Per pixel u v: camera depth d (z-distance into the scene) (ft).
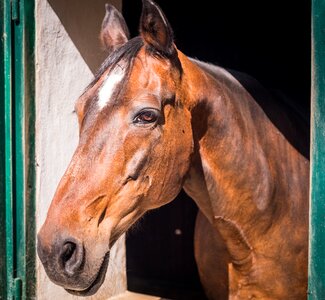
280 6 12.07
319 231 5.89
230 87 7.20
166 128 6.17
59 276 5.60
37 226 9.08
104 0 10.02
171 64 6.24
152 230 13.79
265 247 7.21
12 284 8.89
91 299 9.98
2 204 8.87
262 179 7.04
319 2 5.80
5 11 8.73
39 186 9.08
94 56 9.97
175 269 13.57
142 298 10.48
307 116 8.68
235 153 6.89
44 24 8.99
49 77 9.16
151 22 6.02
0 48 8.78
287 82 12.14
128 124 5.88
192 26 13.21
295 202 7.38
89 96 5.94
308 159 7.85
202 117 6.68
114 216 5.96
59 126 9.40
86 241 5.69
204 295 12.69
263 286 7.34
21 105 8.80
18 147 8.87
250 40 12.54
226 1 12.65
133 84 5.92
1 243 8.88
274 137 7.41
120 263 10.57
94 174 5.79
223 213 7.00
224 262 7.74
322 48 5.81
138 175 6.01
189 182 6.95
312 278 5.96
